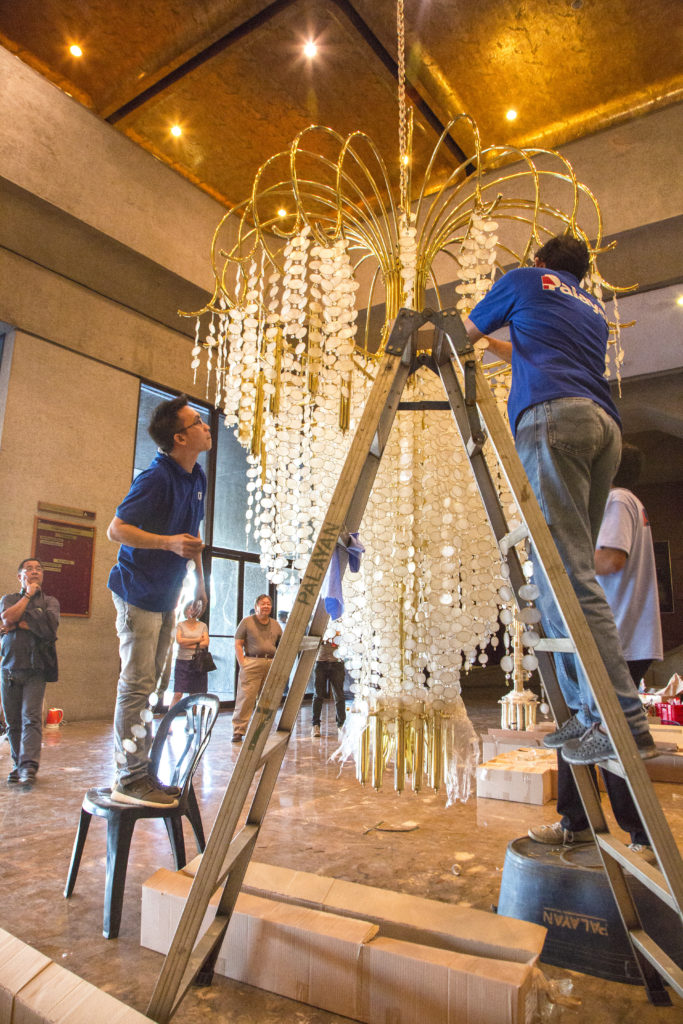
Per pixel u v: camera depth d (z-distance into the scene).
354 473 1.27
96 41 6.55
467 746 1.76
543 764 3.46
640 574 2.31
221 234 8.67
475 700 10.96
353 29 6.27
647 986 1.38
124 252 7.57
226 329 2.16
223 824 1.11
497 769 3.30
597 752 1.21
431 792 3.45
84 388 7.59
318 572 1.21
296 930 1.42
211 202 8.62
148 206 7.83
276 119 7.47
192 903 1.09
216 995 1.42
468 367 1.33
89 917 1.84
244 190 8.62
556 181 7.36
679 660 12.66
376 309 7.71
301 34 6.36
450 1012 1.22
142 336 8.23
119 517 2.12
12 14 6.28
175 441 2.27
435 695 1.68
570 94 6.96
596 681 1.12
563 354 1.46
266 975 1.45
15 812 3.07
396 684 1.70
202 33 6.38
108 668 7.41
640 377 10.47
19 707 3.87
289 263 1.77
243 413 1.98
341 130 7.59
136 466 8.37
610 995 1.41
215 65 6.76
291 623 1.18
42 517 7.04
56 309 7.34
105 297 7.86
